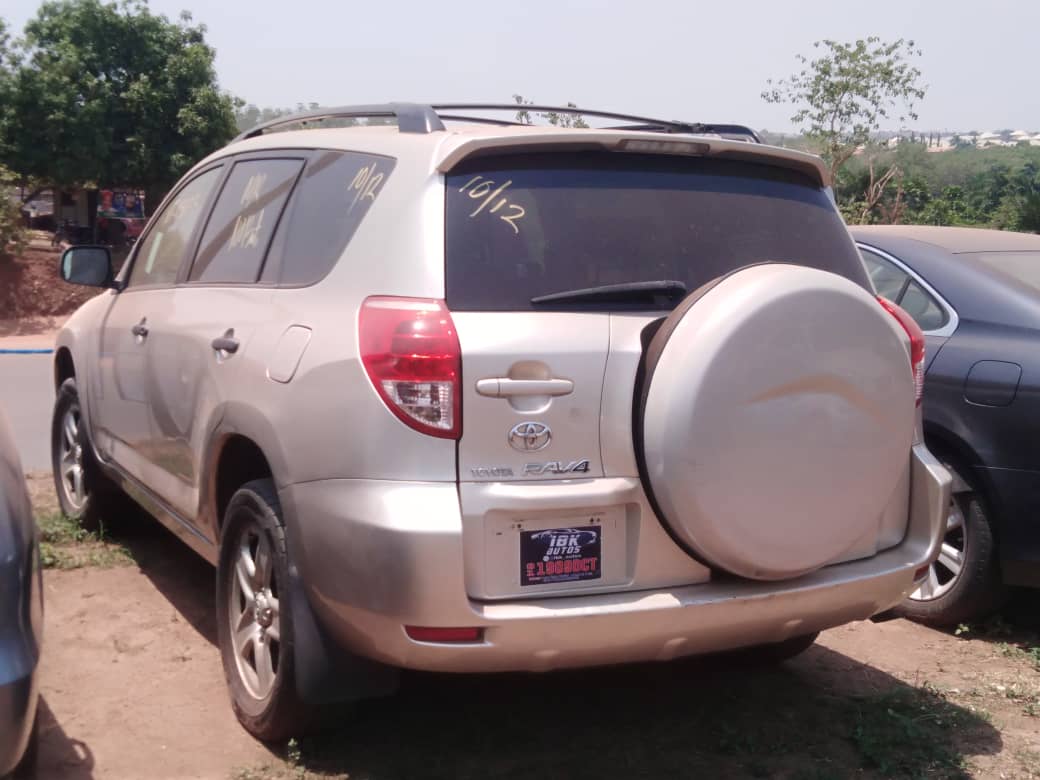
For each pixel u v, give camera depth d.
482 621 2.86
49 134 31.16
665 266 3.25
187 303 4.27
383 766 3.46
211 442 3.77
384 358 2.94
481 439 2.91
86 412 5.50
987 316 4.90
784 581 3.21
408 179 3.21
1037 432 4.57
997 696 4.20
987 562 4.73
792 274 3.08
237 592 3.71
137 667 4.16
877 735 3.75
